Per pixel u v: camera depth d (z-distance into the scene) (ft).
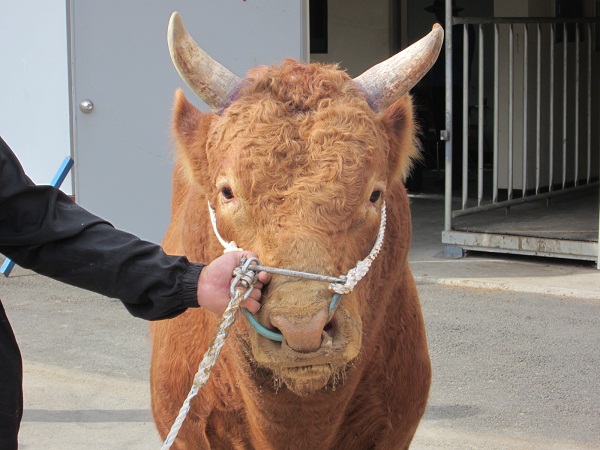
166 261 7.86
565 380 19.66
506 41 40.98
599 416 17.76
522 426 17.34
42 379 20.21
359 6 46.98
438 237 34.35
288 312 7.43
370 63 47.65
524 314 24.43
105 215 28.02
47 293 27.78
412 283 11.91
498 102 38.17
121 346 22.57
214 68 9.41
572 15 42.09
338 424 10.11
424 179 47.21
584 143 42.70
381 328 10.71
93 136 27.63
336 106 8.81
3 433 7.73
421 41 9.88
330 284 7.79
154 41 27.63
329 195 8.23
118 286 7.80
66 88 28.43
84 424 17.71
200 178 9.86
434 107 44.75
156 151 28.07
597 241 28.81
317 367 7.79
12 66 29.78
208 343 10.45
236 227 8.57
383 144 9.32
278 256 7.92
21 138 29.99
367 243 8.87
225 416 10.59
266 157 8.39
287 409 9.47
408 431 11.57
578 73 38.55
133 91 27.73
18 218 7.73
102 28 27.25
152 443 16.78
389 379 10.98
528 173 40.91
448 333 22.88
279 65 9.73
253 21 28.30
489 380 19.74
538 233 31.07
